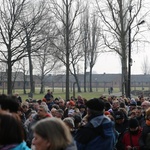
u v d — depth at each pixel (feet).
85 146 21.36
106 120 21.89
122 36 118.21
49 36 114.93
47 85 413.59
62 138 13.38
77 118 32.07
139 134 31.50
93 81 437.99
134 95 236.22
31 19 102.99
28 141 33.83
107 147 21.50
